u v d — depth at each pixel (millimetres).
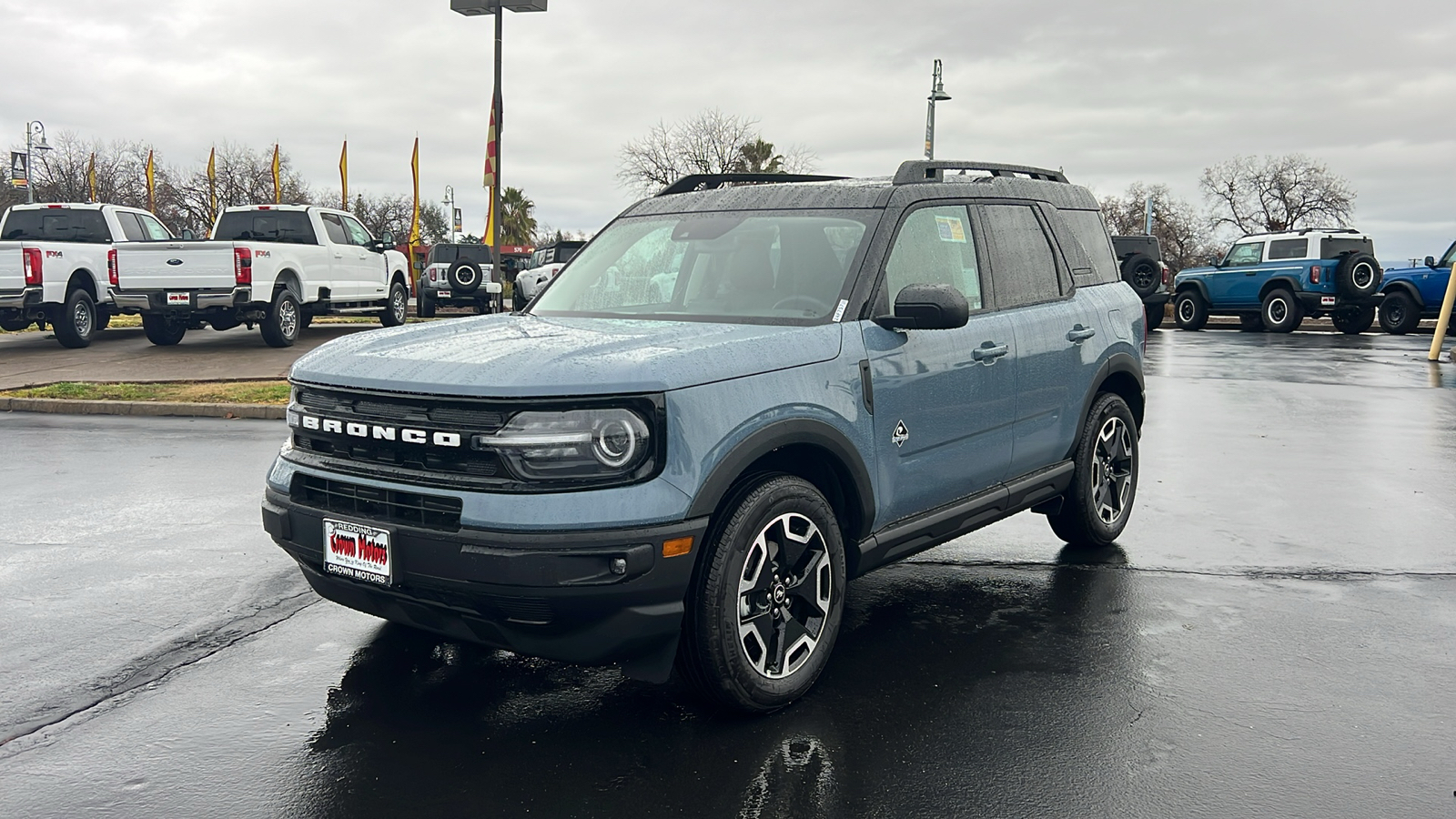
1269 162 65062
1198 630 4648
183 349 17453
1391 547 6016
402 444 3502
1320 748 3510
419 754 3453
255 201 64062
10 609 4883
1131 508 6289
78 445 9273
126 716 3746
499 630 3426
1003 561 5766
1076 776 3311
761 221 4656
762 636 3729
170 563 5613
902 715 3750
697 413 3430
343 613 4832
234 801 3160
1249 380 14422
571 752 3467
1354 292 23469
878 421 4094
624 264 4859
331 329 22656
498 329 4121
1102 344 5605
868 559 4168
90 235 18156
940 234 4691
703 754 3445
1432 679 4098
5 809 3104
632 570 3279
